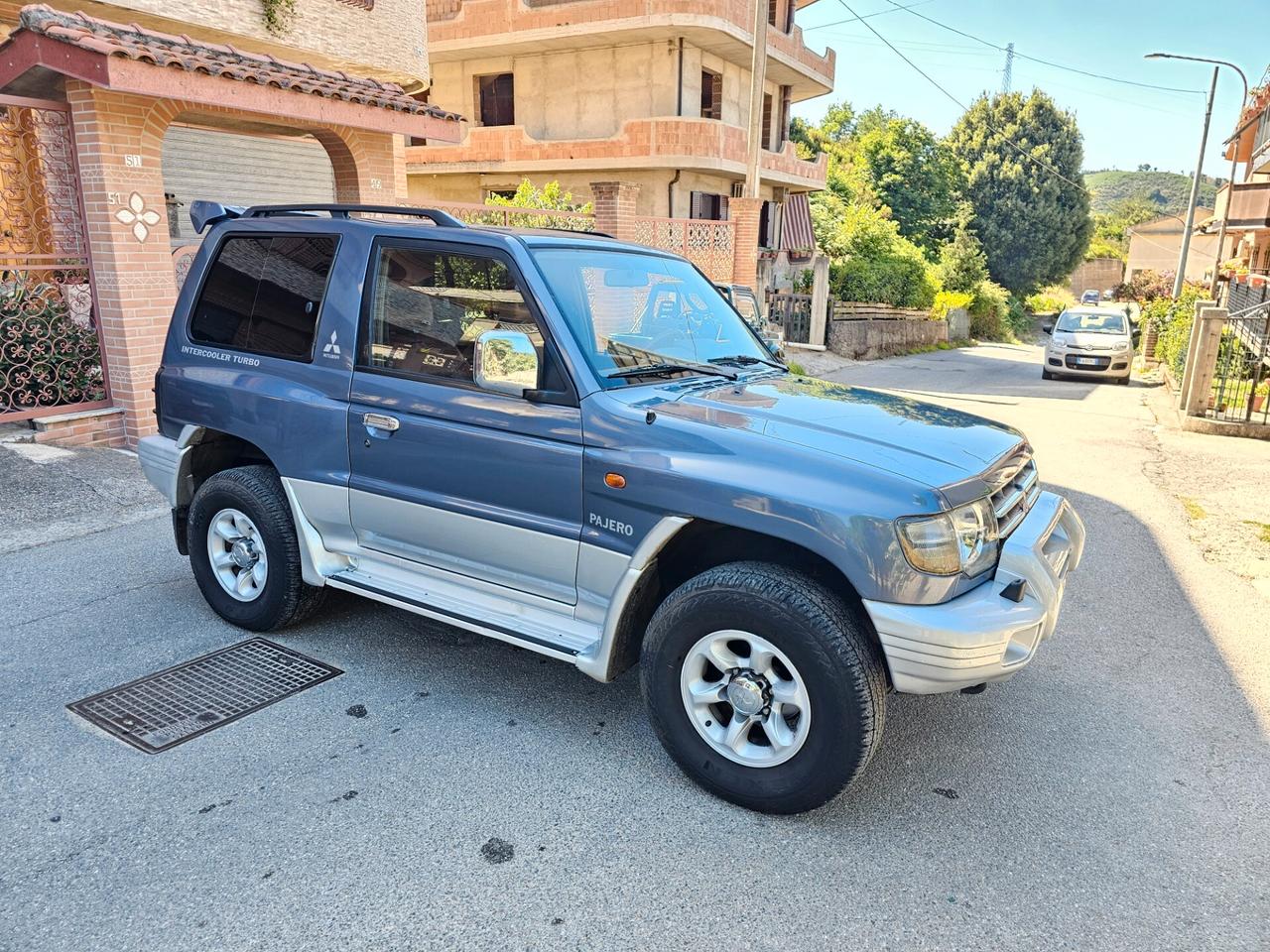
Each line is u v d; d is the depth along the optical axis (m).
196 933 2.46
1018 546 3.10
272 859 2.78
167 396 4.52
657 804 3.13
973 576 2.97
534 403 3.35
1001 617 2.84
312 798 3.10
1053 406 14.41
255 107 7.73
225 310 4.37
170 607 4.73
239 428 4.19
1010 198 49.56
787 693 2.96
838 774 2.88
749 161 15.78
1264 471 9.02
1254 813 3.19
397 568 3.96
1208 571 5.90
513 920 2.54
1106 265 74.12
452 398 3.54
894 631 2.77
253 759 3.34
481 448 3.46
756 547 3.24
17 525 5.84
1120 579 5.71
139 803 3.05
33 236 7.17
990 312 42.88
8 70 7.07
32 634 4.37
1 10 8.91
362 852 2.82
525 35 22.41
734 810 3.11
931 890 2.73
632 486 3.11
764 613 2.89
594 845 2.90
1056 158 49.66
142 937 2.45
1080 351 18.67
